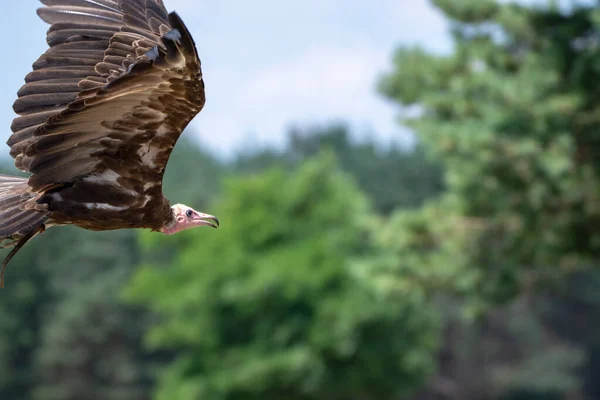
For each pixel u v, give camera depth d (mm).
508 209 15742
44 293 52406
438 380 51812
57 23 5328
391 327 30875
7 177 5449
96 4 5383
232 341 32031
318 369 30016
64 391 48125
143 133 4883
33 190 5074
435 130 15312
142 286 32969
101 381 49000
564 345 56156
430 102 16391
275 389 30969
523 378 52688
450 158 16281
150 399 49531
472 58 16859
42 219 5094
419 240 16672
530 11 15625
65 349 48250
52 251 53906
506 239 16047
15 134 5133
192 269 32469
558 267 16766
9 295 51188
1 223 5066
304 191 34812
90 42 5289
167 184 67938
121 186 5152
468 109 15852
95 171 5102
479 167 15547
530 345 54375
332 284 30828
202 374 32031
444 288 16719
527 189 15211
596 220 15359
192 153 74562
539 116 14219
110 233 54344
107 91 4406
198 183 68188
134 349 50188
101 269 53281
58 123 4617
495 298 16109
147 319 49938
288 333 30062
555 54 14688
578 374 57312
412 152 67250
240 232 33219
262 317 31094
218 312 31922
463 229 16266
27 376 50125
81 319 48375
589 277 55406
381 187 64562
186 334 32281
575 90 14383
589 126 14469
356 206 34812
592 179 15070
